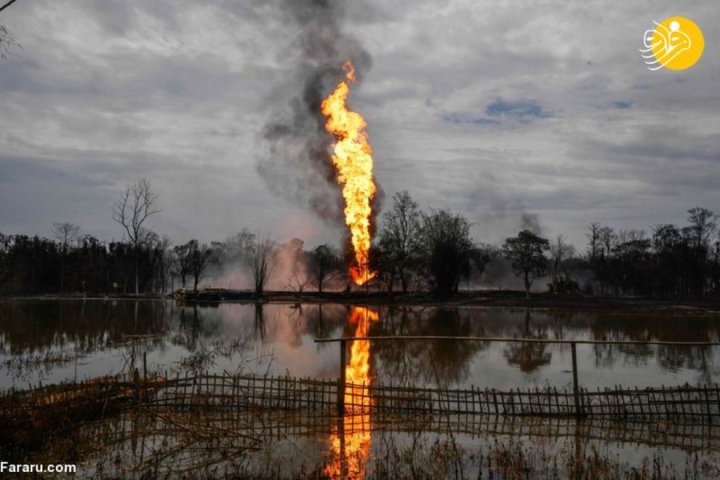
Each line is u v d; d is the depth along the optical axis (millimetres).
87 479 9055
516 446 10656
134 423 11961
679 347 26344
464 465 9625
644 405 13438
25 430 10523
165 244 101062
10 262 92125
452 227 76250
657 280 79000
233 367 20422
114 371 19484
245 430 11688
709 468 9391
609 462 9727
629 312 51906
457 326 38531
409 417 12656
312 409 13227
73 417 11719
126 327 35969
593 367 20469
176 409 13141
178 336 31016
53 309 52781
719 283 77000
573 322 41406
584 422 12266
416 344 27453
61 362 21516
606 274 82875
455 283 76875
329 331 35031
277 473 9250
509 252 73750
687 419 12375
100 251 99125
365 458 10016
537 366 20703
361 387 13188
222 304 68688
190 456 10133
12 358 22406
